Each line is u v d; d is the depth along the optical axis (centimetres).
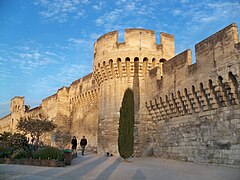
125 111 2255
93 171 1577
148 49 2805
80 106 4444
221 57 1792
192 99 2067
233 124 1694
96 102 3991
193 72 2073
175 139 2280
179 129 2245
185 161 2103
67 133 4578
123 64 2767
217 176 1397
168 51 2908
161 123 2519
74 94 4612
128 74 2794
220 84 1792
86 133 4056
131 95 2308
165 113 2452
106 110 2811
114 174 1467
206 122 1942
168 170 1645
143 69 2788
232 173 1442
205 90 1917
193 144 2050
